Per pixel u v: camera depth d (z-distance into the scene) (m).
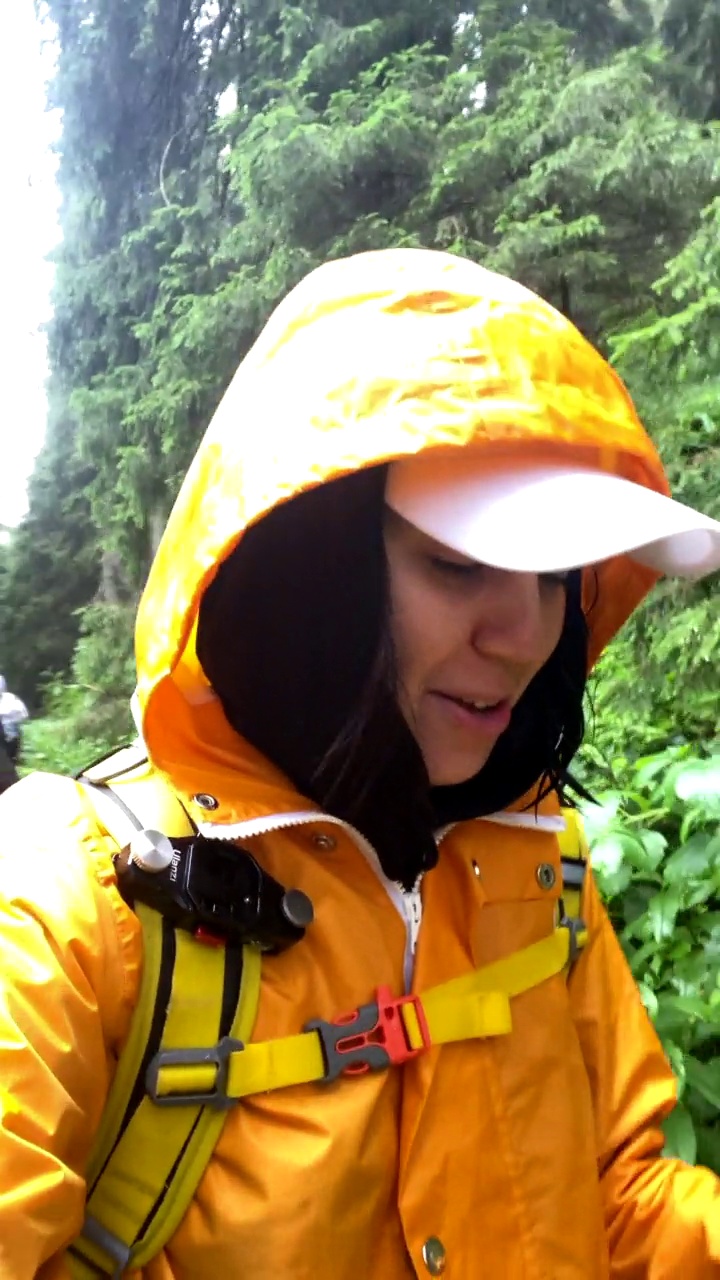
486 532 0.73
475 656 0.81
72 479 11.15
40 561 11.42
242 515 0.75
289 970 0.80
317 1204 0.74
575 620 1.02
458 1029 0.85
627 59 5.13
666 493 0.90
